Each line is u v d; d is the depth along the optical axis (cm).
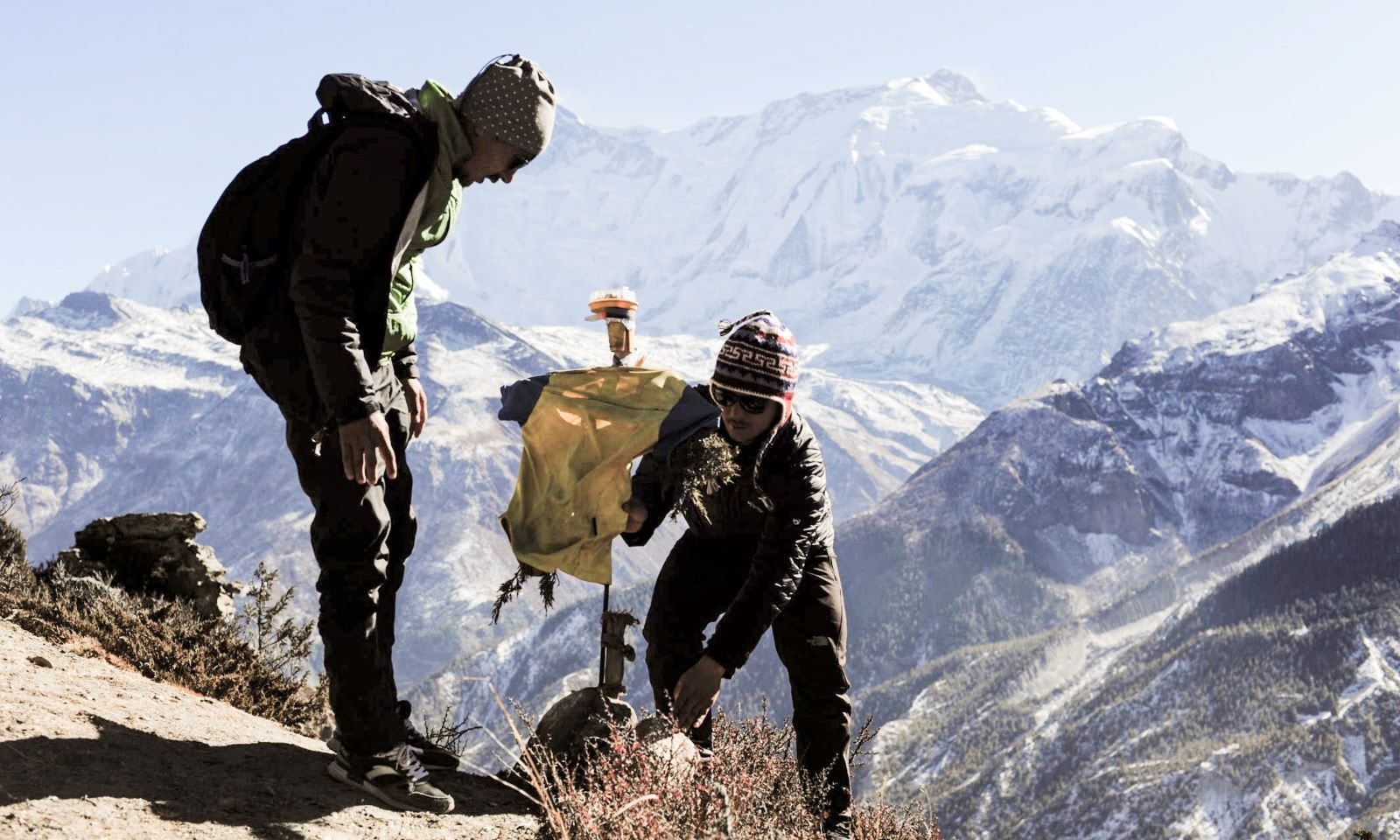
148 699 392
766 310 366
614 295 387
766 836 292
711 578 393
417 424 364
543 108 318
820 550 375
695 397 370
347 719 323
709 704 350
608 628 378
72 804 264
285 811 297
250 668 540
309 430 310
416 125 299
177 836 263
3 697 329
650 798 288
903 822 408
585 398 371
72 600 521
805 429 367
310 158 300
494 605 363
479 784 369
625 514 371
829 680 374
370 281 299
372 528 316
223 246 301
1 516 613
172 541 668
